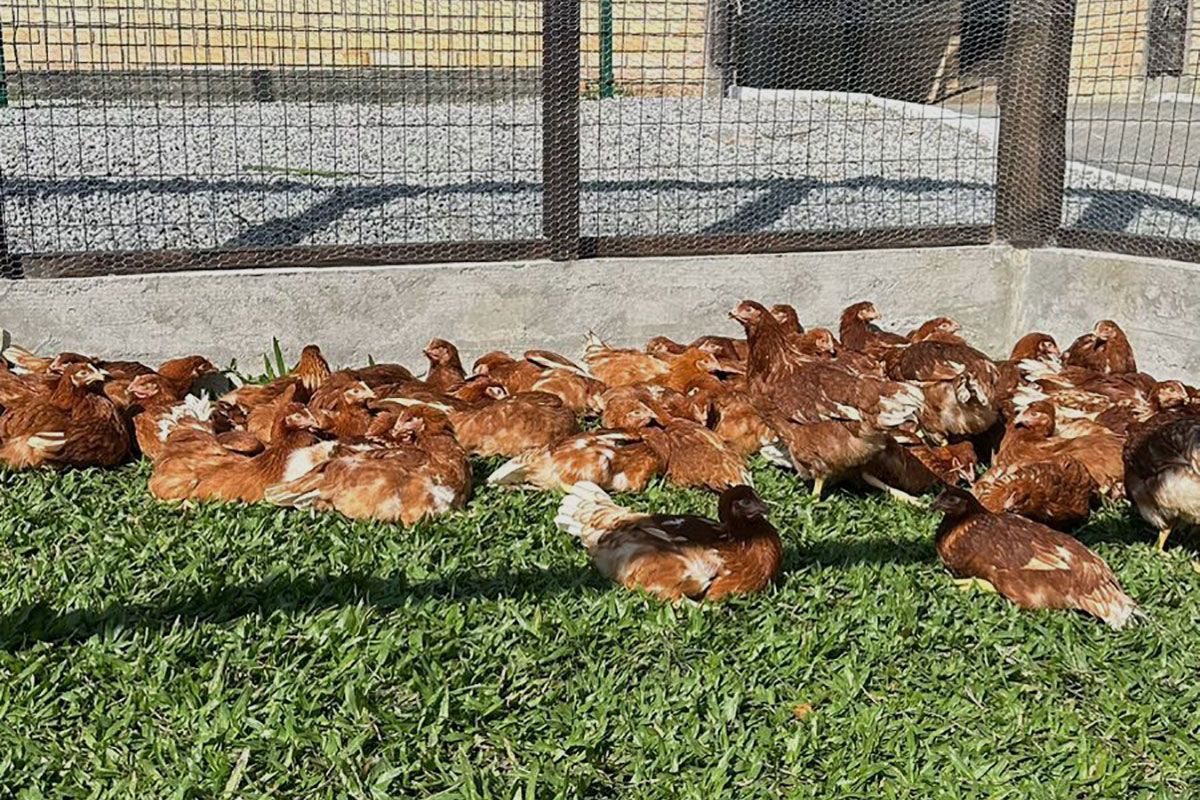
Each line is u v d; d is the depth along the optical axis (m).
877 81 4.61
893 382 2.92
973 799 2.12
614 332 3.66
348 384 3.15
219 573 2.56
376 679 2.30
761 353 3.10
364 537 2.72
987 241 3.82
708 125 5.00
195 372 3.38
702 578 2.53
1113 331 3.47
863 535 2.83
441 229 3.91
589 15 5.02
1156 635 2.50
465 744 2.19
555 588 2.56
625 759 2.19
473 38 5.33
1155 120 4.17
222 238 3.84
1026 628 2.51
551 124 3.53
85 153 4.66
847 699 2.31
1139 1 4.51
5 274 3.38
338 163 4.61
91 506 2.85
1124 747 2.23
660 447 3.03
